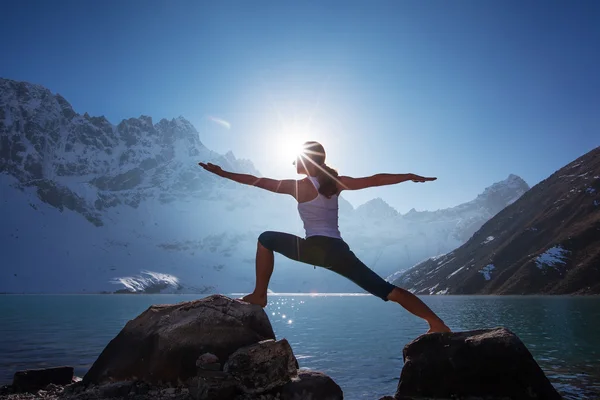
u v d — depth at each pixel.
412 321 37.62
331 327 31.36
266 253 6.08
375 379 11.74
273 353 6.25
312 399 6.05
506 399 6.10
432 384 6.50
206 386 5.78
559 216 142.62
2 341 21.23
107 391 6.34
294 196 5.51
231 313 7.04
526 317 34.88
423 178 5.35
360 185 5.45
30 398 6.75
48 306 78.69
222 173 5.38
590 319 31.72
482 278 134.25
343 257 5.56
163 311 7.28
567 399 8.41
